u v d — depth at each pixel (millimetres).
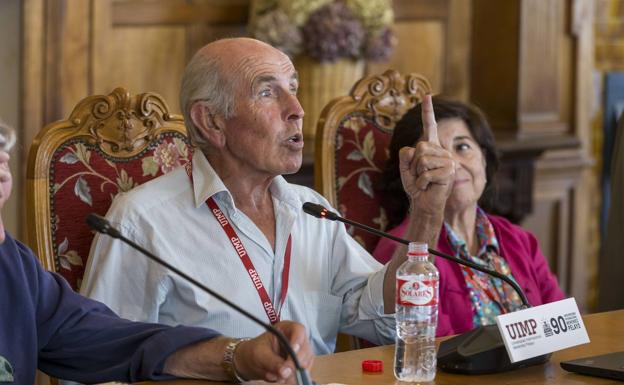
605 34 6336
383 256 3203
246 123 2676
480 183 3262
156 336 2252
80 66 4719
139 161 2975
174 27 5012
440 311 3098
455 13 5789
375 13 4742
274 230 2787
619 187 3691
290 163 2713
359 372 2275
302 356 2117
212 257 2668
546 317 2320
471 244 3305
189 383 2191
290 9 4676
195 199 2699
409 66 5684
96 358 2316
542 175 5996
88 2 4723
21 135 4574
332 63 4680
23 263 2361
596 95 6352
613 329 2691
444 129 3270
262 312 2672
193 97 2715
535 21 5746
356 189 3412
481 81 5848
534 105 5805
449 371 2291
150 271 2633
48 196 2822
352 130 3449
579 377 2254
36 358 2316
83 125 2914
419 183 2617
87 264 2699
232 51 2709
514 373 2285
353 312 2865
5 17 4559
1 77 4605
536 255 3461
